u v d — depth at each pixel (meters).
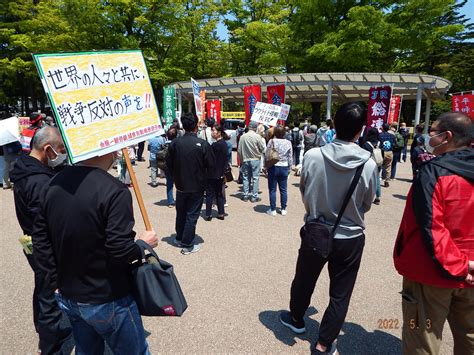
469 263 1.87
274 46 25.86
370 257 4.70
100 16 24.38
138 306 1.89
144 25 25.66
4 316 3.19
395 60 25.50
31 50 25.20
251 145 7.58
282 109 11.13
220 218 6.38
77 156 1.78
